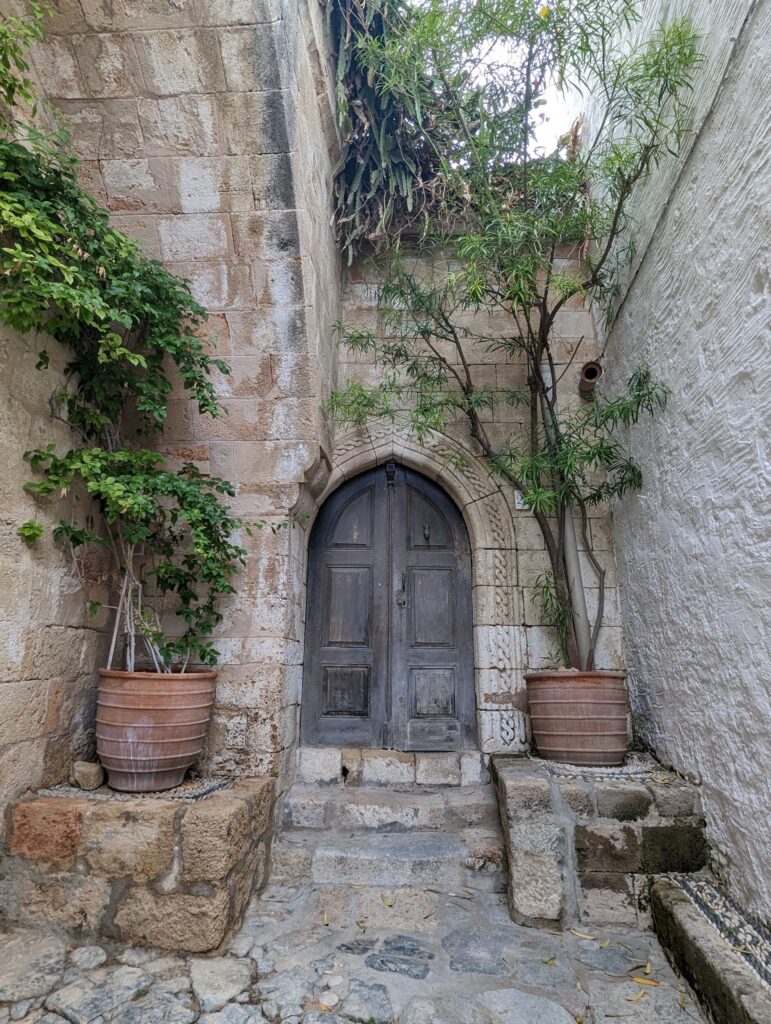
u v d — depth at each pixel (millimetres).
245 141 2625
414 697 3492
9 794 2162
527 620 3385
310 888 2525
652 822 2379
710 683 2344
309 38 3000
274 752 2803
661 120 2768
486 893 2490
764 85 1941
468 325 3850
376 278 3939
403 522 3748
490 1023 1706
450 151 3645
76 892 2064
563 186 3031
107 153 2645
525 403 3617
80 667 2621
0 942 1979
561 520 3299
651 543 2955
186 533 3008
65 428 2541
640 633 3094
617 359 3412
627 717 2852
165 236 2811
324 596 3643
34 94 2455
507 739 3242
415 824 2848
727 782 2199
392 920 2295
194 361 2740
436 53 3082
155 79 2506
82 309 2184
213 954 2008
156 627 2684
